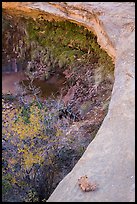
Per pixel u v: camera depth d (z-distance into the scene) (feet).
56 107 31.94
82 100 36.63
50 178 23.88
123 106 23.36
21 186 23.11
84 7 38.34
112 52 32.19
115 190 17.81
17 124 24.86
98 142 21.01
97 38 37.11
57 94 40.83
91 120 31.83
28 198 22.58
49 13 43.65
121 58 29.09
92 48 40.73
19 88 41.65
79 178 18.71
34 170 23.58
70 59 42.98
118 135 21.27
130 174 18.69
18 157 23.65
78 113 34.14
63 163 24.77
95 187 17.99
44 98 39.68
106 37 33.58
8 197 22.67
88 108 34.45
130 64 27.81
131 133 21.29
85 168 19.34
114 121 22.38
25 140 24.04
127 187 17.95
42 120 25.59
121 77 26.50
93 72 38.60
